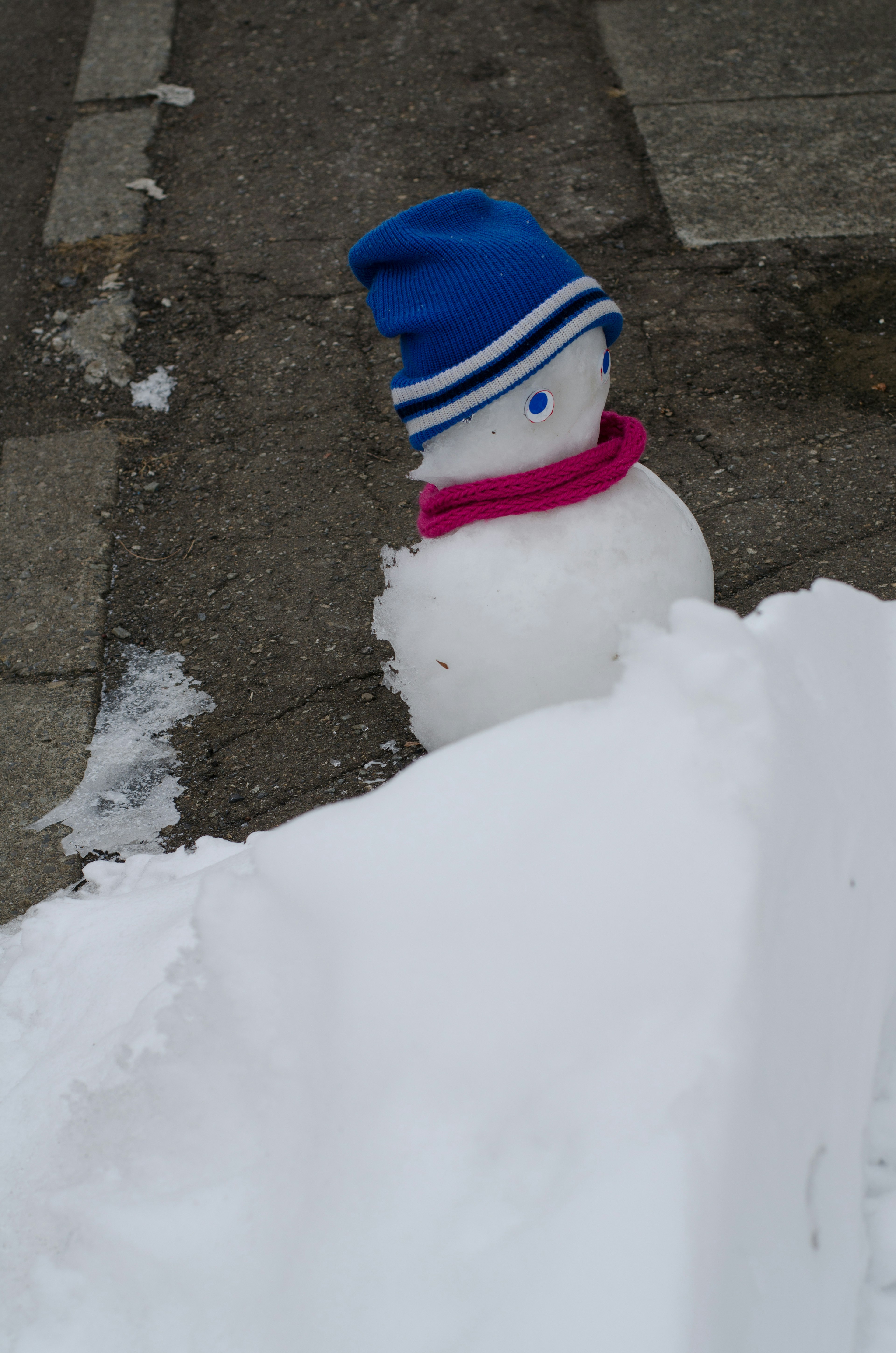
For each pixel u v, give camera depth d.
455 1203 0.95
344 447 3.35
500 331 1.54
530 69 5.04
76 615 2.93
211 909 1.12
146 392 3.67
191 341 3.85
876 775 1.22
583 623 1.59
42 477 3.38
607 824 0.98
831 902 1.06
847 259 3.80
